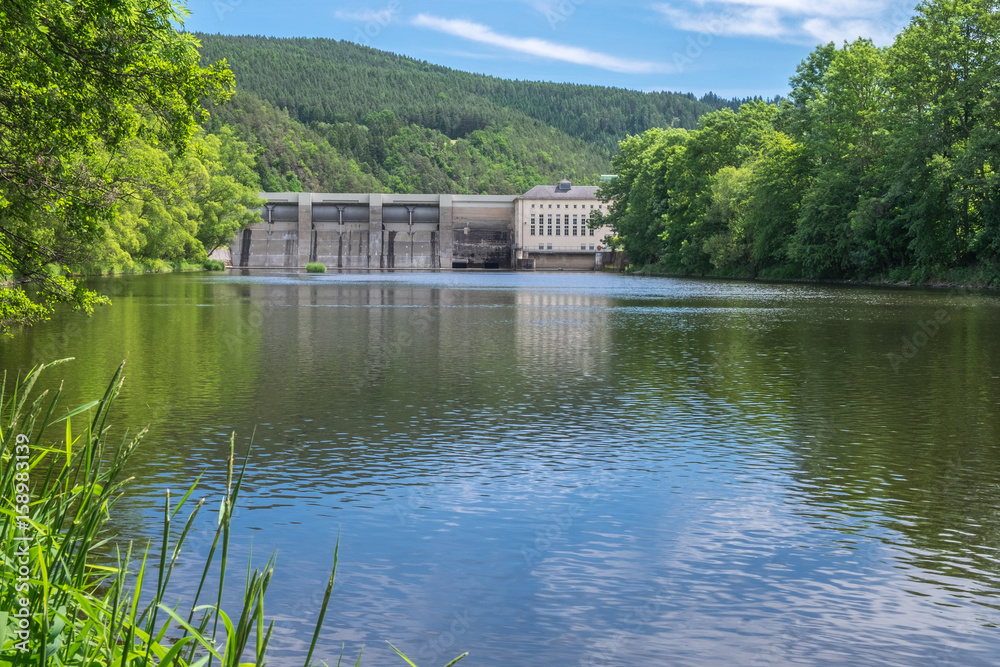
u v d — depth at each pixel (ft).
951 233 265.95
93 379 72.43
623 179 508.53
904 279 280.92
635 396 67.62
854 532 35.88
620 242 503.20
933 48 252.83
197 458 46.65
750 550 33.86
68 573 15.96
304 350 96.12
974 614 28.32
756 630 27.22
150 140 57.93
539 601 29.12
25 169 58.29
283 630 26.86
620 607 28.71
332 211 647.15
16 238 62.03
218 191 444.55
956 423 57.26
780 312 160.04
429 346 101.71
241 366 82.23
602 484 42.73
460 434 53.78
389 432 53.98
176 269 416.67
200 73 55.77
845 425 56.65
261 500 39.63
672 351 97.91
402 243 652.89
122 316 139.23
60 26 50.11
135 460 45.88
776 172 328.29
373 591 29.78
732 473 44.91
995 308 167.02
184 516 36.88
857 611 28.53
